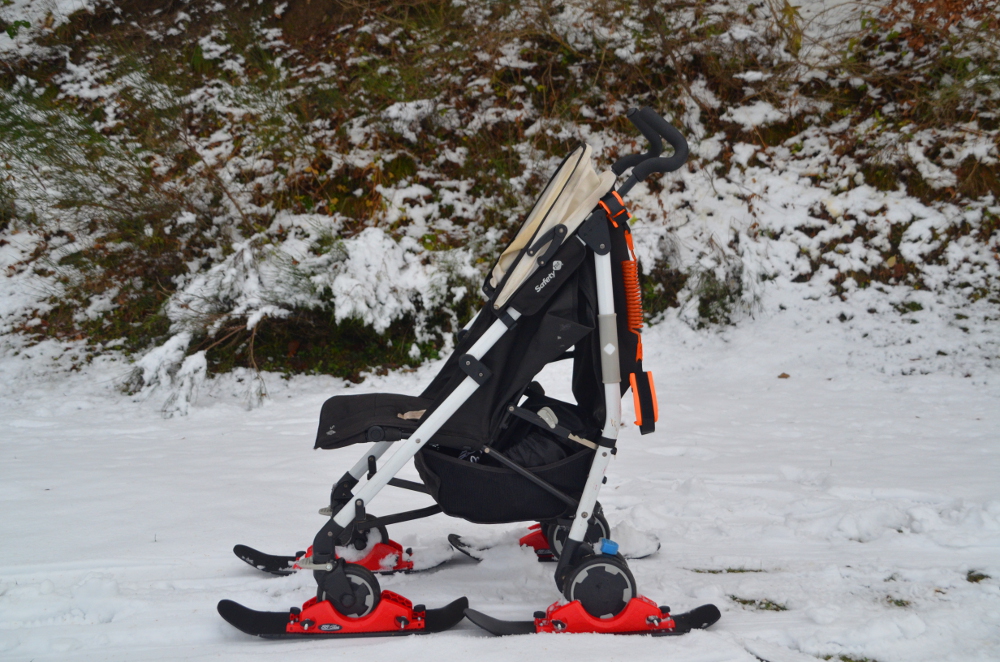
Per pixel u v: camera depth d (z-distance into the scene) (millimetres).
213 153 8070
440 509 2611
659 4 8672
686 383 6422
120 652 2154
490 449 2322
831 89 8492
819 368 6559
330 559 2250
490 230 7688
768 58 8531
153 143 7707
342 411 2512
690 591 2596
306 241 7242
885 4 8688
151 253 7277
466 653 2064
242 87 8367
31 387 6246
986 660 2064
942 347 6582
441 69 8562
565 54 8773
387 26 9109
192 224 7418
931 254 7398
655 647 2104
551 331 2266
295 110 8328
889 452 4457
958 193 7594
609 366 2258
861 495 3631
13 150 7215
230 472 4195
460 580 2783
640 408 2354
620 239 2318
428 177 8078
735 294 7395
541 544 2988
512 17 8773
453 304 6977
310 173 7938
